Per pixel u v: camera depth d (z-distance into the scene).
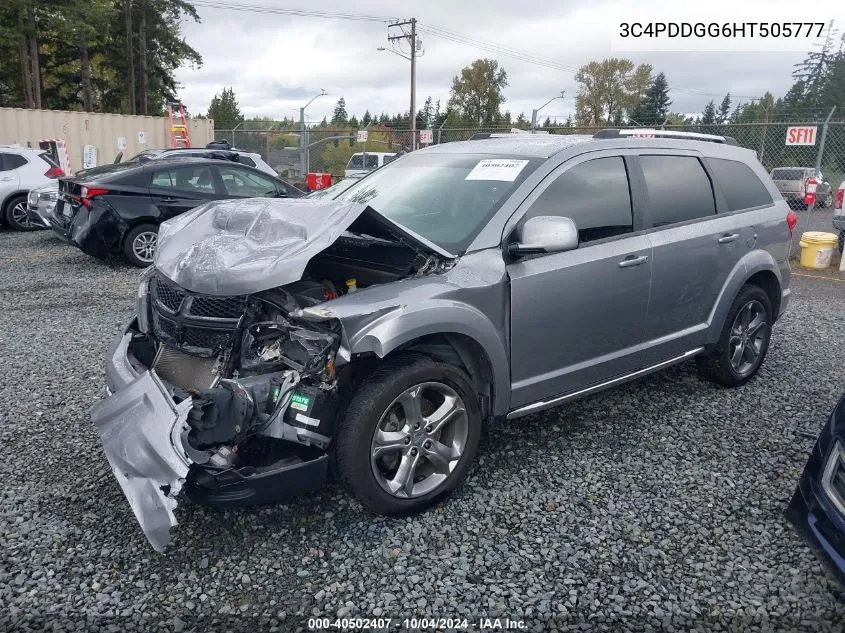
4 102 40.44
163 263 3.43
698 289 4.48
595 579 2.87
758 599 2.77
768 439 4.19
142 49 44.22
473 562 2.96
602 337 3.96
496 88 67.31
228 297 3.11
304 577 2.85
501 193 3.71
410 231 3.33
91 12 33.06
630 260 3.97
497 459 3.87
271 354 3.04
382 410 3.03
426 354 3.26
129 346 3.59
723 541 3.15
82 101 45.38
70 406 4.56
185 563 2.93
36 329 6.41
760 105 55.44
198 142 23.69
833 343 6.34
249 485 2.81
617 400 4.76
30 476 3.63
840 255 11.66
